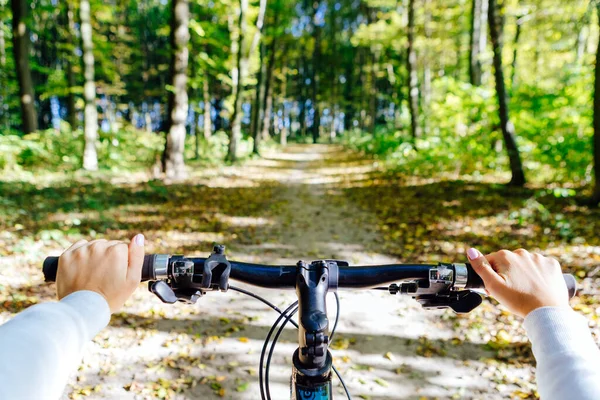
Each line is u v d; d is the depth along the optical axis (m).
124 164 14.90
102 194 9.34
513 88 11.17
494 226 6.93
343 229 7.74
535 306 0.76
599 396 0.56
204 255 6.10
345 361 3.63
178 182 11.95
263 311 4.51
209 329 4.11
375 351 3.78
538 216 7.20
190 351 3.74
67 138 16.17
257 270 0.97
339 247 6.66
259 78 23.86
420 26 19.73
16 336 0.56
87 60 13.98
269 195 11.38
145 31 40.72
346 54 47.88
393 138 17.28
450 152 12.12
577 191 8.77
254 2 21.31
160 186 10.71
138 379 3.33
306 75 52.22
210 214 8.59
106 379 3.30
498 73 9.75
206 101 25.02
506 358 3.57
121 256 0.79
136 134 21.55
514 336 3.84
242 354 3.73
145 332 4.00
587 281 4.58
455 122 12.99
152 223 7.52
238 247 6.59
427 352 3.74
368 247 6.63
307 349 0.81
